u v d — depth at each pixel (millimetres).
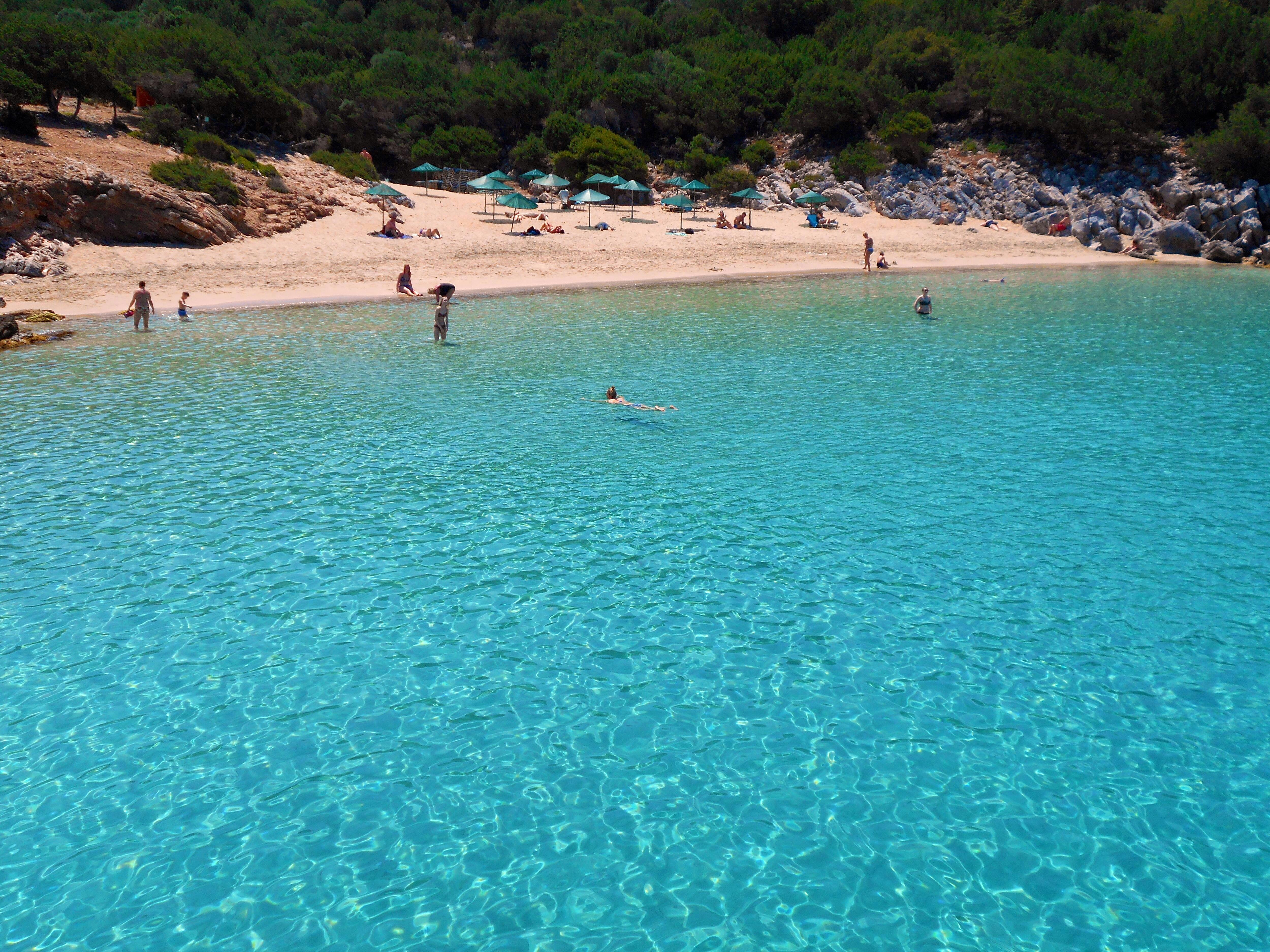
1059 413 21875
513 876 7574
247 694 10164
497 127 84875
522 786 8711
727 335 31719
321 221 50438
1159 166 66062
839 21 93812
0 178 35469
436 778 8820
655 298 40594
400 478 16984
